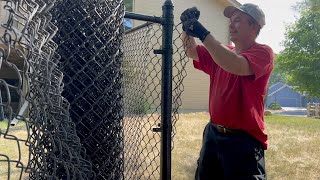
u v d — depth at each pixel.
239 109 2.18
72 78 1.51
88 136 1.57
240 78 2.19
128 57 2.81
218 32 15.23
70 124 1.27
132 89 2.81
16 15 0.95
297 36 22.55
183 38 2.41
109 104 1.62
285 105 52.53
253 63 2.03
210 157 2.35
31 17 0.98
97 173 1.60
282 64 23.81
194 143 5.91
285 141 6.91
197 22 1.97
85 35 1.52
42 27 1.11
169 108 1.98
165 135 1.98
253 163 2.14
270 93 53.25
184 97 14.55
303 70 22.02
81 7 1.51
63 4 1.50
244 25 2.26
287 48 23.12
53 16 1.49
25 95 0.96
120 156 1.73
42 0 1.12
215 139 2.29
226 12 2.38
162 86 2.00
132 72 2.78
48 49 1.16
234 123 2.19
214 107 2.34
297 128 9.76
